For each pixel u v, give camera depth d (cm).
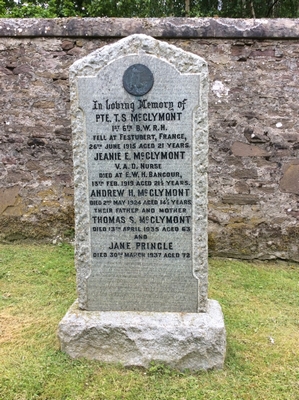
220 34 448
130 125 270
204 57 459
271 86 455
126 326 263
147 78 263
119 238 280
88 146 274
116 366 261
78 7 1371
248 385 245
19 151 492
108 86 267
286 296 388
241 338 302
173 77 262
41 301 358
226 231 480
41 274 418
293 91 454
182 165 270
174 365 260
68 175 490
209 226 481
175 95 264
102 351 266
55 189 494
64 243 498
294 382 250
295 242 473
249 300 376
